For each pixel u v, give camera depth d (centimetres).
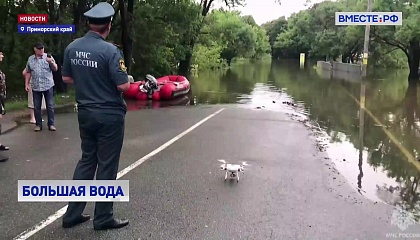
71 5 1867
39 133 929
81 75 416
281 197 548
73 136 899
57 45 1741
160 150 796
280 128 1093
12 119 1102
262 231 443
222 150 810
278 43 10844
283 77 3878
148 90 1864
